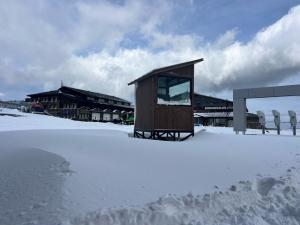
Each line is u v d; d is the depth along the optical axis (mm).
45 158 6641
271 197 4785
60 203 4062
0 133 13578
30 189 4637
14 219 3695
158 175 5699
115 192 4594
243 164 7039
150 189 4836
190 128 14711
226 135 13820
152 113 14289
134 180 5266
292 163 7336
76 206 3980
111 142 9352
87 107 54406
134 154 7566
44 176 5230
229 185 5270
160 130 14234
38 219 3648
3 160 6996
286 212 4230
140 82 16281
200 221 3904
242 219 3988
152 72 14289
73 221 3529
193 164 6789
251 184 5270
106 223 3594
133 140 10234
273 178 5539
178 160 7137
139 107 16250
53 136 11055
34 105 47781
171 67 14555
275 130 23609
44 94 58156
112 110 59375
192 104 14906
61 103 55875
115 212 3754
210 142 11578
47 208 3930
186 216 3961
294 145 10469
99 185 4855
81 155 7121
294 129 16188
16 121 25391
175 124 14484
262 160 7668
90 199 4242
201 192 4809
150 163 6645
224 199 4492
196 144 10266
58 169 5613
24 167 5996
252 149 9594
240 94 17766
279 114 16672
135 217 3748
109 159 6824
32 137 11148
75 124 27453
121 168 6027
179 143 10297
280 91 16484
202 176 5801
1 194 4500
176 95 14734
